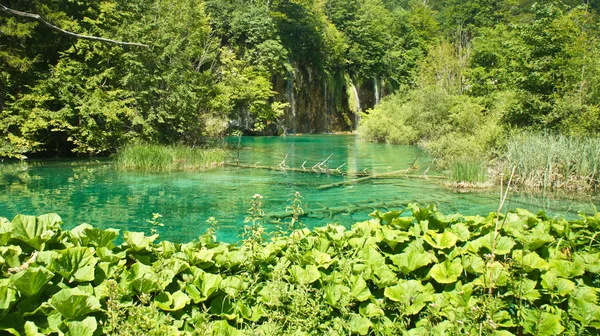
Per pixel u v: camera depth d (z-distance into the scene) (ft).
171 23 60.85
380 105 103.24
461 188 33.86
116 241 18.69
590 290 7.65
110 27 54.08
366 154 62.13
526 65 46.37
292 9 122.42
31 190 30.78
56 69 49.52
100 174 38.70
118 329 6.72
